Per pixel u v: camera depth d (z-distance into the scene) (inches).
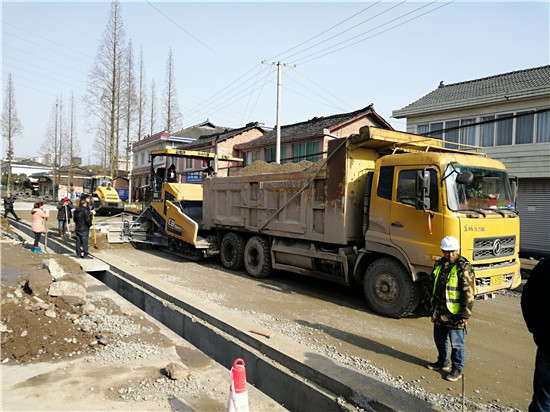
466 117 602.9
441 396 158.9
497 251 249.1
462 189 242.2
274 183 348.5
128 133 1706.4
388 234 263.4
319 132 855.7
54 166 2204.7
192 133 1566.2
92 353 187.6
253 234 397.4
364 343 217.3
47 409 137.6
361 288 349.4
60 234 625.0
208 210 439.5
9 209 880.3
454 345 175.9
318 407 165.5
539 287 122.1
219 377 168.9
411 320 260.2
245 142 1178.0
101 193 984.3
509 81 631.8
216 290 325.1
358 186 293.6
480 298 243.8
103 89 1353.3
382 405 148.3
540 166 529.3
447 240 180.2
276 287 344.2
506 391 167.5
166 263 443.5
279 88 836.0
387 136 279.0
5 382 157.0
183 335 259.0
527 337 235.0
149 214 525.3
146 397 148.0
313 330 234.7
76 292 261.0
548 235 544.4
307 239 320.5
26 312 210.2
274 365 188.9
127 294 346.9
